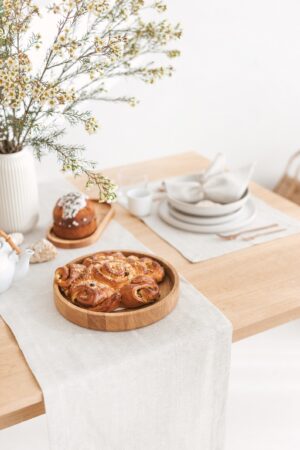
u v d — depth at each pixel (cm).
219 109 255
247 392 190
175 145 250
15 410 94
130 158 240
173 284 119
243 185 152
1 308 117
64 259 135
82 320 109
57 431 99
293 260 136
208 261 136
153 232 150
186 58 234
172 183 158
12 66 114
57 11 122
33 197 142
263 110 269
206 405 116
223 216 150
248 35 246
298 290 124
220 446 124
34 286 125
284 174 268
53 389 95
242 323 113
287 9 252
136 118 233
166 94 236
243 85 256
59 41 122
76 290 113
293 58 265
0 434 173
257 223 154
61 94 118
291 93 274
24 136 135
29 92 122
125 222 155
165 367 106
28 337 108
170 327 110
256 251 140
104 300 111
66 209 139
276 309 118
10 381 98
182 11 224
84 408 100
